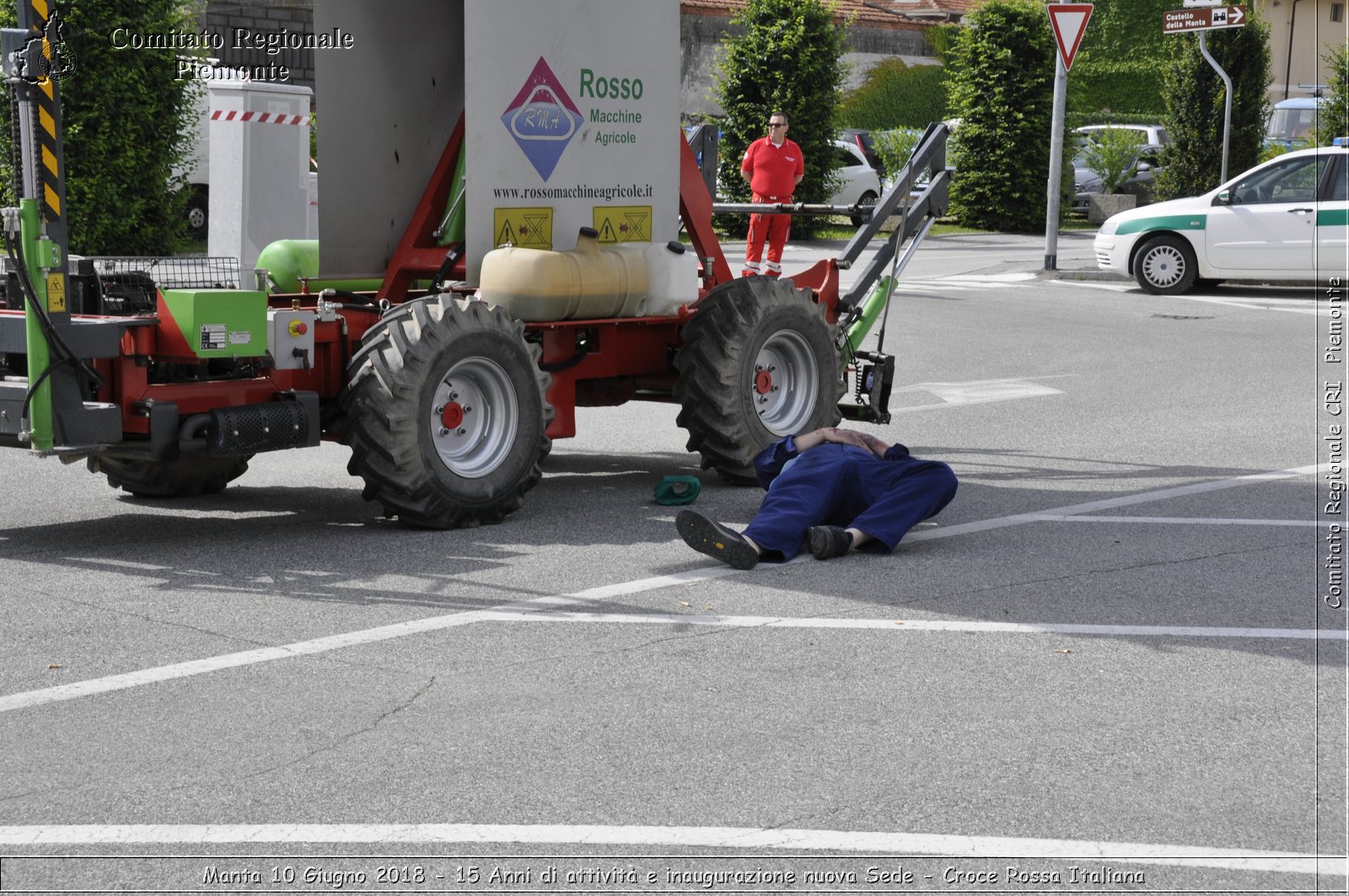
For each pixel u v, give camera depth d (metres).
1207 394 12.85
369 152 8.61
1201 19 23.08
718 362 8.73
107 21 17.89
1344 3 49.84
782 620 6.04
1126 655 5.61
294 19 16.84
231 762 4.46
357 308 8.05
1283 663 5.53
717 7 34.72
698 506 8.42
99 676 5.25
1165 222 20.56
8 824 4.03
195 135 20.28
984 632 5.89
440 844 3.92
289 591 6.41
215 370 7.38
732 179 29.16
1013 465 9.72
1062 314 18.50
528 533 7.65
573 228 8.50
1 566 6.82
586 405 9.70
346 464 9.72
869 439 7.52
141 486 8.38
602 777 4.36
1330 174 19.84
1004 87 33.06
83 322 6.78
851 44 40.03
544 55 8.20
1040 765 4.50
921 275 23.31
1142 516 8.12
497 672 5.33
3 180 12.77
